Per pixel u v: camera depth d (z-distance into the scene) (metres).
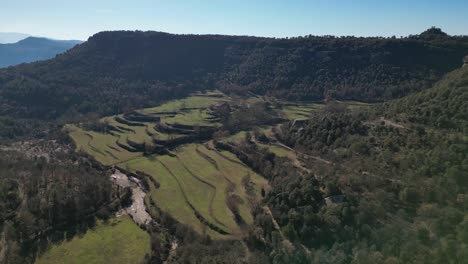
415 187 86.12
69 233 108.12
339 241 82.50
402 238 76.44
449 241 70.56
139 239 104.69
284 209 96.12
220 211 110.75
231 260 86.56
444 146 90.94
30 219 104.81
